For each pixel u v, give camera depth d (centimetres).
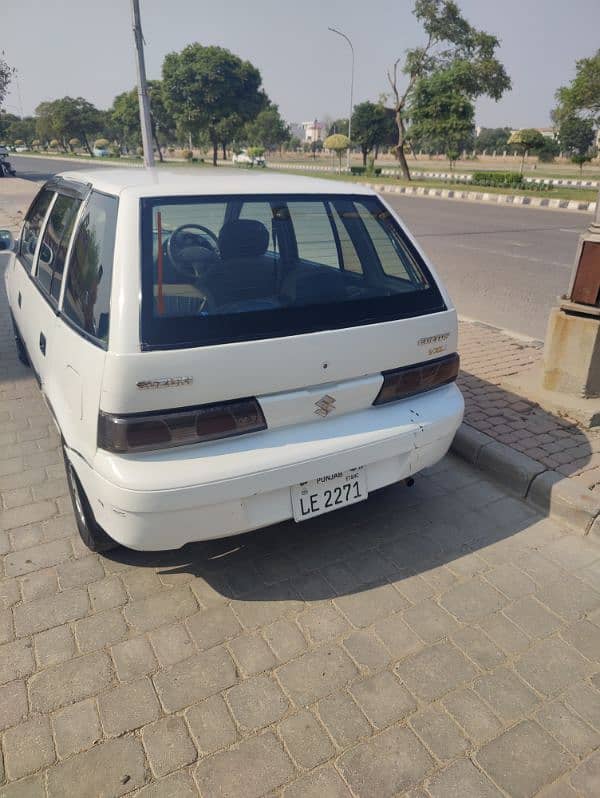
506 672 237
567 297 428
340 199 295
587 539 315
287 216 274
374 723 215
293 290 253
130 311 216
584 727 216
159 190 247
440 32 2812
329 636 252
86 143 7819
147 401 215
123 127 6331
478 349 567
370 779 196
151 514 222
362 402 264
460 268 972
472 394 456
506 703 224
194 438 225
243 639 249
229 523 239
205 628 255
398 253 290
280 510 251
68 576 283
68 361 254
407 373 272
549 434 393
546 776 199
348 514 334
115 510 226
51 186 395
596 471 348
